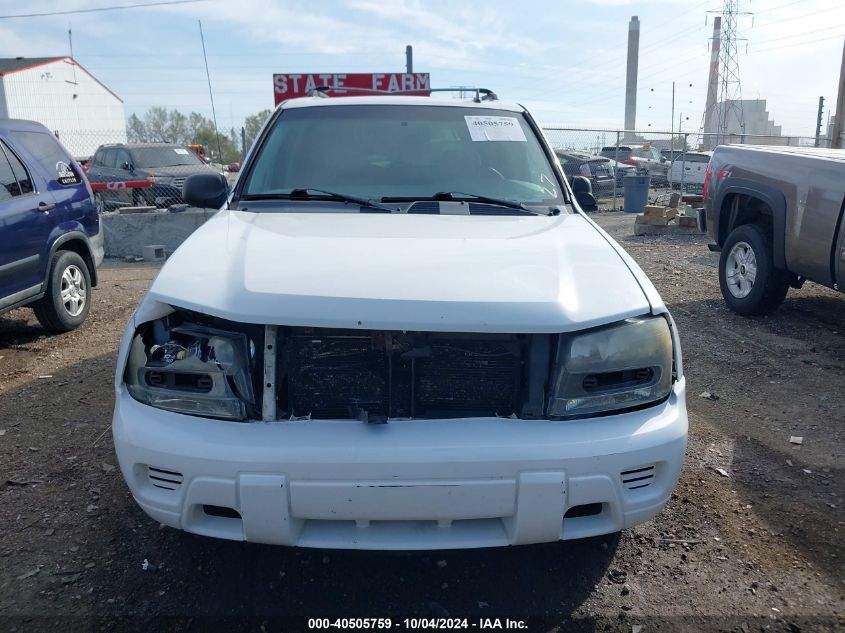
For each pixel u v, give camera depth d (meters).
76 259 6.64
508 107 4.31
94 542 3.08
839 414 4.52
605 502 2.44
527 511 2.36
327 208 3.50
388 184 3.71
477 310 2.43
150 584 2.81
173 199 15.02
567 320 2.45
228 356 2.45
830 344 5.88
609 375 2.53
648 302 2.63
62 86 40.72
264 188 3.71
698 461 3.87
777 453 3.98
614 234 13.47
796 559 3.02
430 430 2.38
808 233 5.72
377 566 2.96
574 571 2.94
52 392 4.91
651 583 2.87
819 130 31.59
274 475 2.31
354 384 2.53
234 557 2.98
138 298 8.08
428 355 2.47
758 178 6.33
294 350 2.51
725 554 3.05
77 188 6.75
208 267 2.71
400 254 2.76
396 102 4.19
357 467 2.30
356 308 2.42
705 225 7.28
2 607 2.66
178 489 2.41
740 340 6.00
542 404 2.48
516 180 3.80
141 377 2.55
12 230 5.67
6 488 3.54
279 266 2.65
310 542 2.41
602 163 21.16
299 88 17.16
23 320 7.00
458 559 3.01
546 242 2.99
